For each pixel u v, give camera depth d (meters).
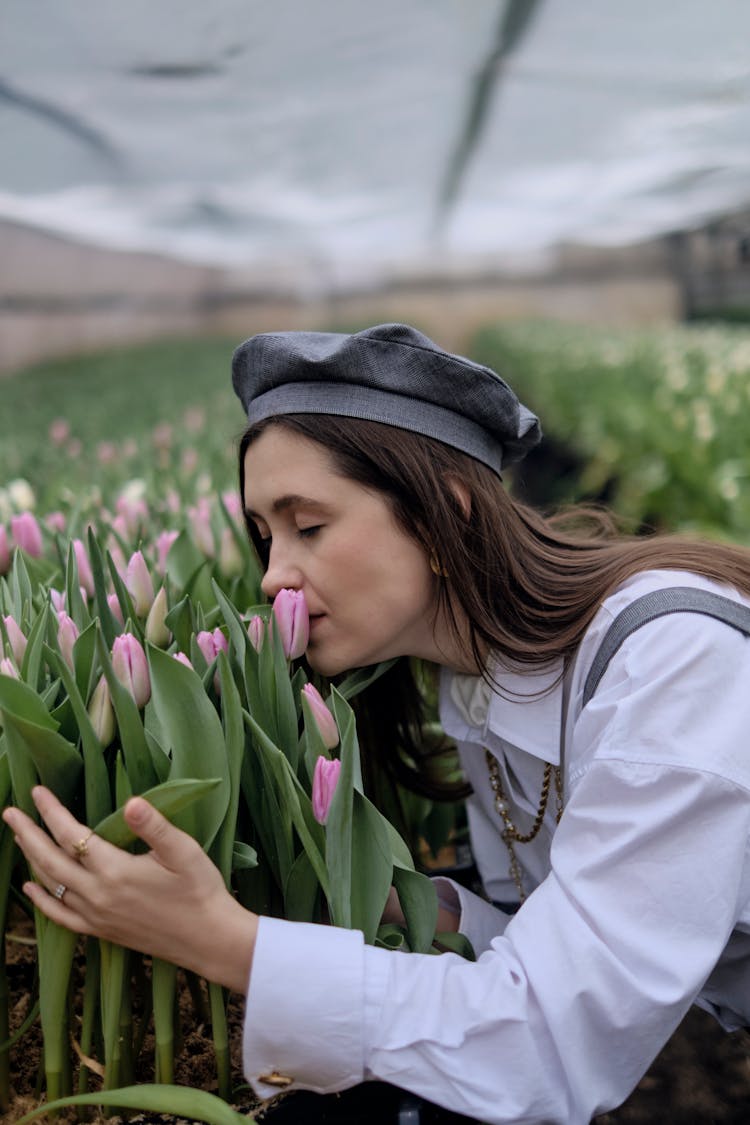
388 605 1.16
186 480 2.57
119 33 4.94
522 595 1.22
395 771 1.50
